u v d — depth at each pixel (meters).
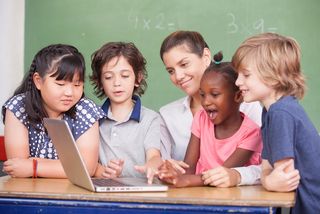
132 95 2.03
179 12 2.96
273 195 1.39
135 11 2.99
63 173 1.75
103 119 2.00
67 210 1.38
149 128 1.98
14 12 3.06
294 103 1.53
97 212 1.36
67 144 1.43
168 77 2.97
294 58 1.57
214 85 1.73
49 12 3.05
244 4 2.90
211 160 1.78
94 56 2.02
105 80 1.96
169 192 1.43
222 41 2.93
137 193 1.41
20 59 3.07
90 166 1.84
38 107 1.86
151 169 1.57
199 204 1.32
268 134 1.52
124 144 1.97
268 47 1.55
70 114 1.87
